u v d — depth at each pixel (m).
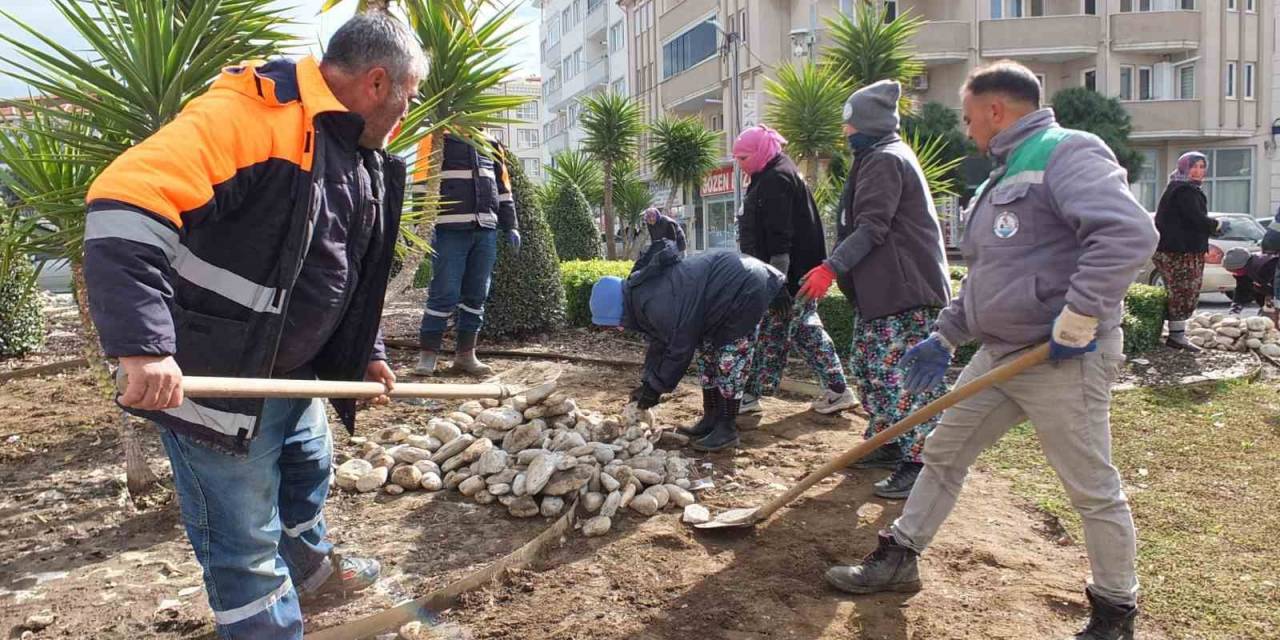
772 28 28.09
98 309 1.88
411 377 6.39
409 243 5.46
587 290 8.95
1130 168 26.41
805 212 5.23
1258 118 28.67
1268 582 3.33
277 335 2.23
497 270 8.09
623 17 41.72
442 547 3.52
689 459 4.61
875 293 4.23
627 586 3.22
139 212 1.92
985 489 4.37
